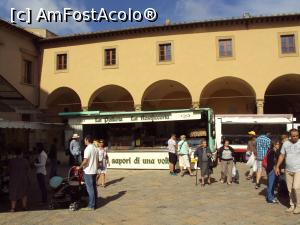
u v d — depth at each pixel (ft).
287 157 28.71
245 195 36.78
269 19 77.00
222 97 93.35
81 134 64.03
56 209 32.40
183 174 53.67
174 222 26.89
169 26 80.28
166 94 97.04
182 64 80.64
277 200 32.83
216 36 79.77
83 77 86.22
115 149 62.69
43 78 89.30
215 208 31.09
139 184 45.80
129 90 82.84
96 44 86.02
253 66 77.87
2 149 46.70
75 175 33.55
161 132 62.08
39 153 36.06
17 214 30.58
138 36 83.35
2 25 78.07
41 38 88.69
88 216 29.40
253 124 70.08
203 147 43.91
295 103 96.17
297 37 76.79
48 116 89.61
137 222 27.22
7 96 45.55
